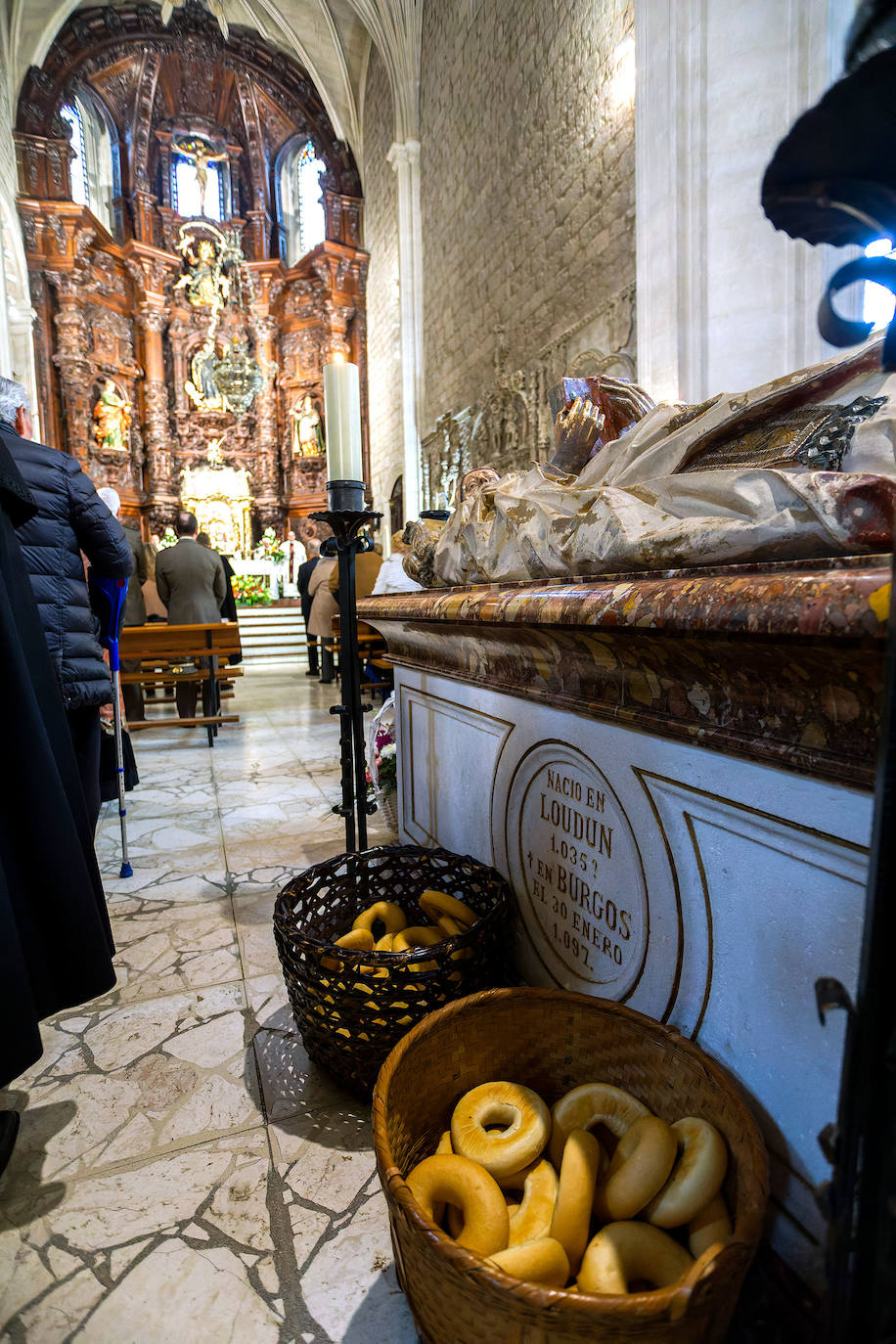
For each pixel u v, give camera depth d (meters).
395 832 2.57
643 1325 0.56
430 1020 0.93
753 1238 0.62
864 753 0.62
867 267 0.38
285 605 12.48
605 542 1.00
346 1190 1.02
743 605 0.63
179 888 2.13
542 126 6.85
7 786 1.04
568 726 1.16
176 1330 0.82
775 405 0.94
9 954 0.94
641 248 4.60
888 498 0.65
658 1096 0.89
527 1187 0.84
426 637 1.77
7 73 11.31
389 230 12.21
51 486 1.55
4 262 10.66
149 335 13.99
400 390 11.97
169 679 4.57
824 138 0.36
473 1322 0.63
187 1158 1.08
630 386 1.58
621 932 1.06
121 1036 1.39
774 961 0.77
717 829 0.84
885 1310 0.38
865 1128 0.37
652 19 4.41
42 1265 0.90
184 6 12.36
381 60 11.60
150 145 13.79
